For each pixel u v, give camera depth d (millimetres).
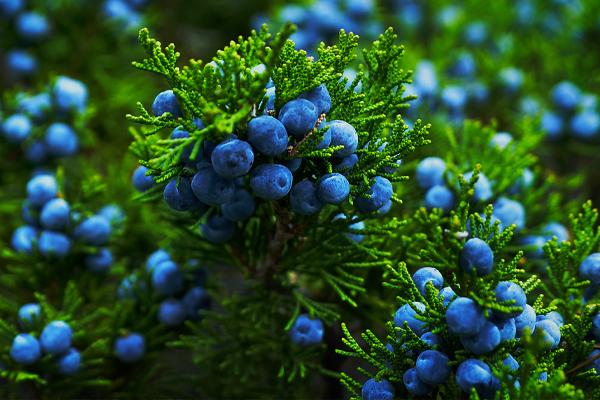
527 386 329
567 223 420
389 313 382
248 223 383
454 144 397
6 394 401
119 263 424
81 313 407
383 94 359
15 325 395
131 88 481
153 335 397
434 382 336
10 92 463
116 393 400
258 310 383
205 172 339
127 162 427
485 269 339
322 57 347
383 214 369
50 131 428
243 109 331
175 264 390
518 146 404
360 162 347
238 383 402
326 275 370
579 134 455
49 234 398
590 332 354
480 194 382
